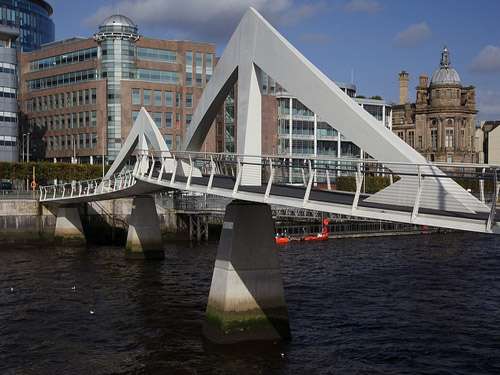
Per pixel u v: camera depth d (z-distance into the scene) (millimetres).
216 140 107875
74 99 108750
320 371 23547
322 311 33000
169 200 70688
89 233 67812
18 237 63906
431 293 38250
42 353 26000
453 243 67375
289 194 23672
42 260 51781
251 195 22656
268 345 26438
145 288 39062
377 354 25734
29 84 118562
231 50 27781
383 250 60312
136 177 37500
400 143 20719
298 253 57594
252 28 25734
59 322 30797
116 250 59219
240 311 26234
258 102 26094
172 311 32812
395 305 34812
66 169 87312
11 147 94938
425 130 130375
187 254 56594
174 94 107750
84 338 28047
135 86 104125
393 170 20047
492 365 24656
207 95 30734
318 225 74188
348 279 43000
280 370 23562
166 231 69812
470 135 128875
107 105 104625
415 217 17203
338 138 111375
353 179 81625
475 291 39031
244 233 26406
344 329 29422
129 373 23484
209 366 24000
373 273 45781
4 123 94125
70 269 46812
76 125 108438
